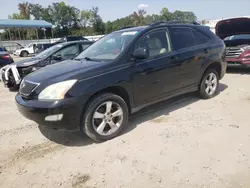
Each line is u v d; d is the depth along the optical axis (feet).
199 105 16.85
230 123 13.56
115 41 14.35
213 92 18.40
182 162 9.95
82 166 10.12
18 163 10.63
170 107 16.67
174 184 8.66
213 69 18.04
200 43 17.02
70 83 10.82
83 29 192.24
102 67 11.96
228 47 28.04
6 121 15.88
